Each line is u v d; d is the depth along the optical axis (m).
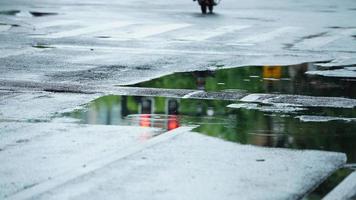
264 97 24.91
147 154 17.09
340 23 49.41
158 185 14.69
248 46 37.97
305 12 57.91
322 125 20.59
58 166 16.02
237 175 15.50
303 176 15.54
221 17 52.75
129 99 24.23
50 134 19.06
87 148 17.62
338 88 26.75
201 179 15.16
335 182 15.20
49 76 28.48
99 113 21.91
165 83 27.41
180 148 17.75
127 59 33.22
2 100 23.66
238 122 20.94
